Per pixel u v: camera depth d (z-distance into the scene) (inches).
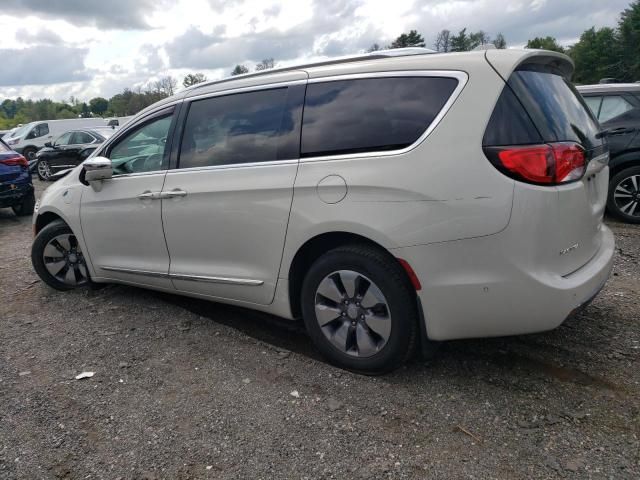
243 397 116.8
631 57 2827.3
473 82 105.9
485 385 115.8
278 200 124.8
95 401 118.4
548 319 102.9
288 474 92.8
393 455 95.8
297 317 133.8
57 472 96.3
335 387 118.5
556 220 101.6
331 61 130.0
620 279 175.6
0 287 204.8
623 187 249.9
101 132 604.4
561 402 108.0
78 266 190.1
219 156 139.7
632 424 99.8
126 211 159.9
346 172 115.0
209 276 143.3
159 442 103.1
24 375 131.6
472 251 103.3
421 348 124.3
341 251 117.8
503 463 92.0
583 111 125.5
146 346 144.4
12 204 360.8
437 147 105.9
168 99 157.5
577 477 87.7
